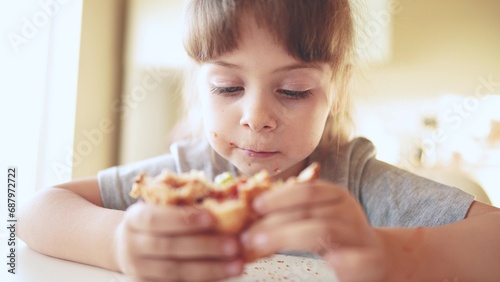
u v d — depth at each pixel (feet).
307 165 1.66
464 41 2.89
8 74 1.96
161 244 0.87
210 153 1.73
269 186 0.89
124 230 0.91
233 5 1.28
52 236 1.25
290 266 1.19
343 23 1.52
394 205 1.52
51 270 1.15
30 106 2.02
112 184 1.62
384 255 0.92
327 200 0.85
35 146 2.02
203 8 1.37
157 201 0.90
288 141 1.35
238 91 1.35
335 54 1.45
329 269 1.18
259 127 1.30
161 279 0.88
